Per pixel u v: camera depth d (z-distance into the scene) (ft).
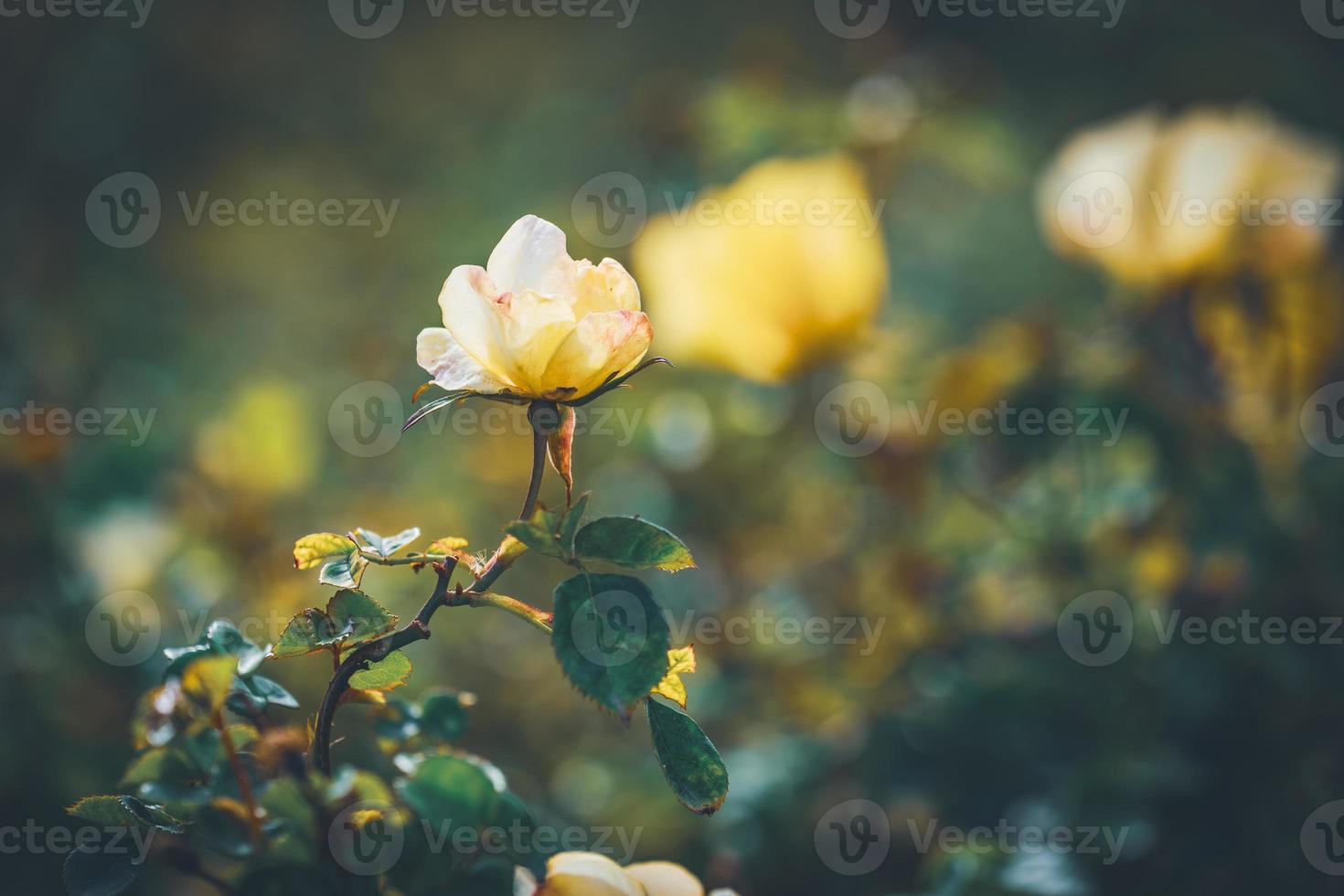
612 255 6.98
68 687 4.68
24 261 8.95
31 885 4.20
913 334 6.60
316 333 9.05
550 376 2.82
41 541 5.01
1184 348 4.97
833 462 5.96
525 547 2.81
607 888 2.87
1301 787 4.35
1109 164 5.02
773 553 6.01
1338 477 4.94
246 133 11.27
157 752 2.94
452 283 2.82
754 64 6.84
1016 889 3.77
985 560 5.51
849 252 5.20
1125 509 4.98
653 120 6.59
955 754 4.63
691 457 6.19
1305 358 4.93
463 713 3.02
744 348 5.40
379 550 2.84
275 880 2.86
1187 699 4.51
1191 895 4.23
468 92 11.60
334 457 6.86
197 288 9.98
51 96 10.46
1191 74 9.22
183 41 11.12
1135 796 4.24
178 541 5.35
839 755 4.92
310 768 2.86
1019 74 9.46
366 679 2.85
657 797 5.14
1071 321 5.88
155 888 4.07
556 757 6.05
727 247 5.17
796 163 6.06
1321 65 9.21
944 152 6.94
